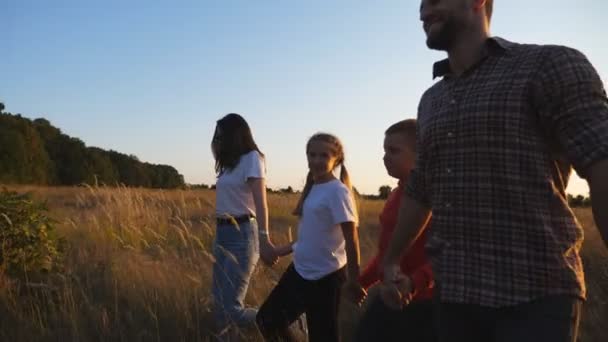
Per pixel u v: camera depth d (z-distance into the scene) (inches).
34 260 178.4
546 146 60.0
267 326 135.0
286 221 473.7
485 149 61.3
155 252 247.8
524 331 59.2
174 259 226.7
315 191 130.5
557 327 58.0
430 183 70.6
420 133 73.4
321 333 128.5
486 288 60.9
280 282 136.1
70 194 665.0
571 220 61.5
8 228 173.3
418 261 95.7
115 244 251.9
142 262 219.8
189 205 370.9
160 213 315.9
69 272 180.4
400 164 104.4
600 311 176.4
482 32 67.2
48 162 2362.2
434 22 68.0
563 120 56.6
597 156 53.1
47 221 188.9
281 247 146.5
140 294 180.2
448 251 65.2
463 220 63.6
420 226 79.4
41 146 2319.1
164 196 358.0
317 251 128.6
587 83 56.4
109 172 2568.9
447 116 66.0
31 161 2224.4
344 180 134.0
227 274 146.0
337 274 129.1
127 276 199.0
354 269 120.6
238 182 146.1
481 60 64.9
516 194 59.5
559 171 62.2
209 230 274.2
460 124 63.9
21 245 174.7
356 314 173.5
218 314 148.1
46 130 2603.3
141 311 167.6
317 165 128.8
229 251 146.9
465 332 65.1
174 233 288.8
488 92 61.8
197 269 207.5
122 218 279.4
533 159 59.1
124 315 165.2
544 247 58.8
